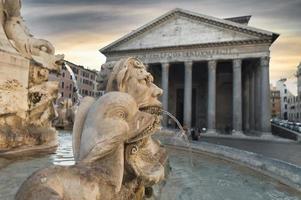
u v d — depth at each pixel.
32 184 1.74
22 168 4.36
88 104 2.78
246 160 6.42
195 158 7.54
